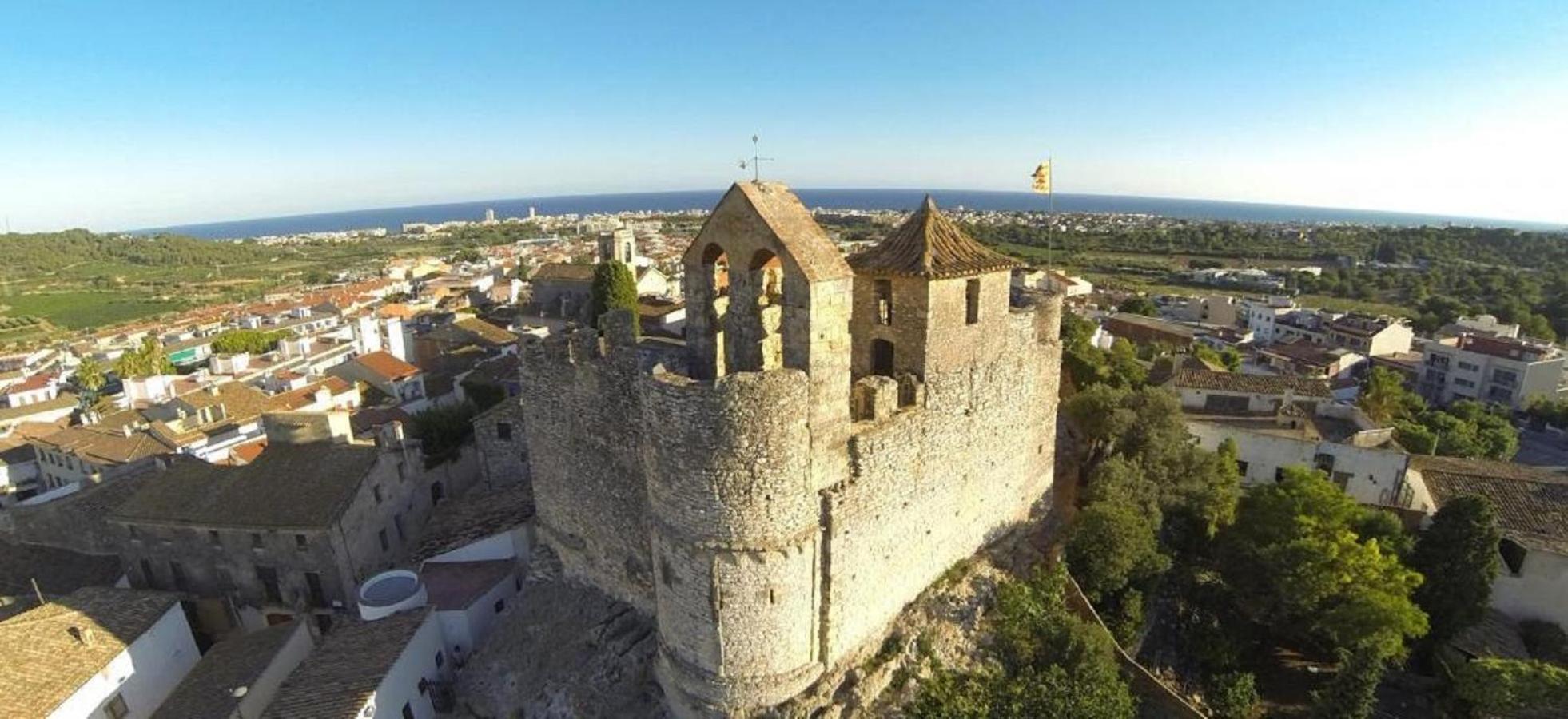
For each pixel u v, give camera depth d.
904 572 31.67
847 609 28.66
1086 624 32.25
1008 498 38.44
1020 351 36.78
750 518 24.83
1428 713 38.12
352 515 40.66
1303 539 39.41
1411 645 41.28
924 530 32.38
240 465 44.69
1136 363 72.62
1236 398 63.09
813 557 26.67
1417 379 103.44
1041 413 39.94
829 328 25.69
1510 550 44.06
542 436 35.12
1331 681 35.19
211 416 67.94
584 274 100.44
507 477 47.69
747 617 25.97
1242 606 40.81
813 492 26.14
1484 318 116.94
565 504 34.97
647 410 25.59
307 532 39.06
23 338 179.62
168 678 36.78
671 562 26.47
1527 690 32.97
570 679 31.22
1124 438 46.28
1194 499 44.06
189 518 40.84
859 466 27.78
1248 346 112.00
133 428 68.38
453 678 34.75
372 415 64.75
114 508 45.72
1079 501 45.31
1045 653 30.58
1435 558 40.56
